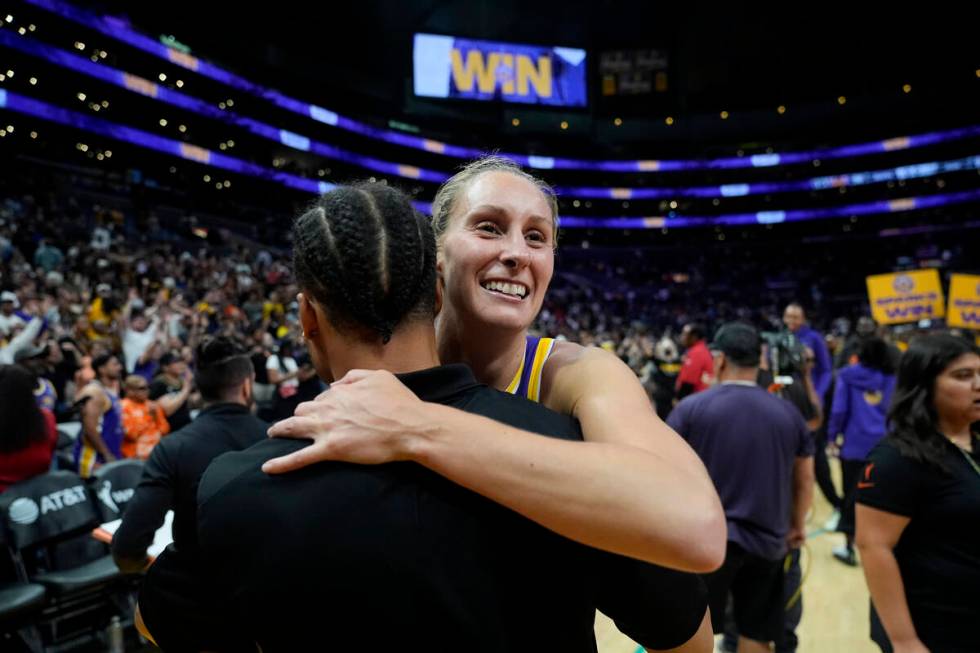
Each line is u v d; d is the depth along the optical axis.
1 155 15.77
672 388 7.54
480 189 0.92
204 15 22.16
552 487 0.61
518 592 0.65
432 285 0.78
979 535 1.48
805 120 31.20
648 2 28.86
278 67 24.00
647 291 30.89
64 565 2.93
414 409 0.67
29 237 10.16
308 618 0.62
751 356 2.46
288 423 0.71
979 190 29.25
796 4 27.61
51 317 6.55
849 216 32.38
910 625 1.55
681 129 32.38
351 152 27.19
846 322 18.20
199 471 2.12
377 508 0.63
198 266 12.90
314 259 0.73
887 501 1.57
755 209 34.81
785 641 2.67
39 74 18.12
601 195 33.22
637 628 0.78
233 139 24.69
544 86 30.95
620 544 0.61
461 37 29.47
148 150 21.47
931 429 1.57
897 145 29.73
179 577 0.80
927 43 28.47
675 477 0.64
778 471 2.35
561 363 0.95
